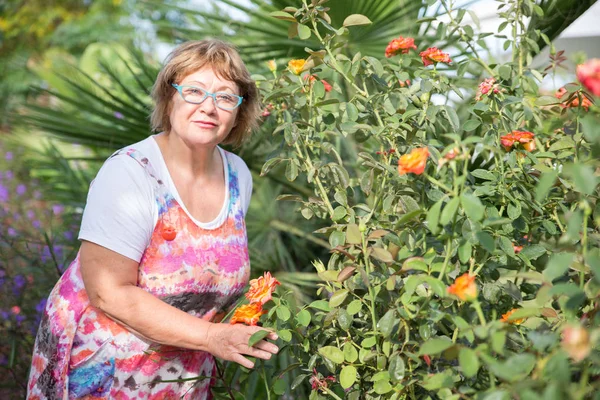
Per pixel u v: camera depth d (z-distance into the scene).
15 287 2.90
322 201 1.80
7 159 4.49
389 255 1.35
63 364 1.59
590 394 1.15
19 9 8.84
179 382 1.66
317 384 1.57
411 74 2.11
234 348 1.47
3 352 2.77
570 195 1.48
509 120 1.67
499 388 1.10
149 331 1.50
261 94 2.00
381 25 2.63
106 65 3.17
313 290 2.62
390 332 1.37
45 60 8.28
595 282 1.21
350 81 1.84
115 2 8.66
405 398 1.46
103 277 1.51
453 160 1.17
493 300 1.43
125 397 1.60
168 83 1.60
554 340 1.00
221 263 1.63
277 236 2.84
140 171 1.54
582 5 2.33
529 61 1.97
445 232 1.29
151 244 1.55
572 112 1.54
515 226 1.56
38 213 3.96
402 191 1.61
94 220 1.51
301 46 2.64
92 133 2.77
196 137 1.57
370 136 1.91
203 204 1.64
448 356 1.11
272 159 1.81
